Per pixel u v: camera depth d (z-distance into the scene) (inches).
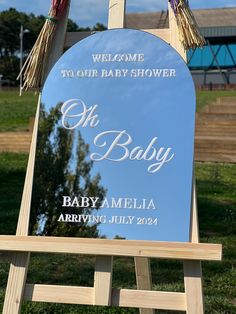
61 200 107.0
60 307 166.1
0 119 796.0
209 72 1768.0
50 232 106.3
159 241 101.0
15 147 567.8
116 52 110.3
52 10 117.6
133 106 107.8
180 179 103.7
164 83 107.6
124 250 100.3
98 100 109.3
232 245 237.1
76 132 108.9
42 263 208.4
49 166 108.5
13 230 258.8
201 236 254.2
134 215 104.0
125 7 117.9
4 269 195.5
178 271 202.4
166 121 106.2
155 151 105.5
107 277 102.5
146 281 129.2
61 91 111.0
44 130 110.1
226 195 354.6
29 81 117.6
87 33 118.0
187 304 99.4
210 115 673.0
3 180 404.2
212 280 190.7
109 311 163.9
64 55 112.1
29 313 161.3
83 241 102.0
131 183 105.2
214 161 521.0
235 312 163.9
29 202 107.8
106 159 107.0
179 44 113.7
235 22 1702.8
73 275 195.9
